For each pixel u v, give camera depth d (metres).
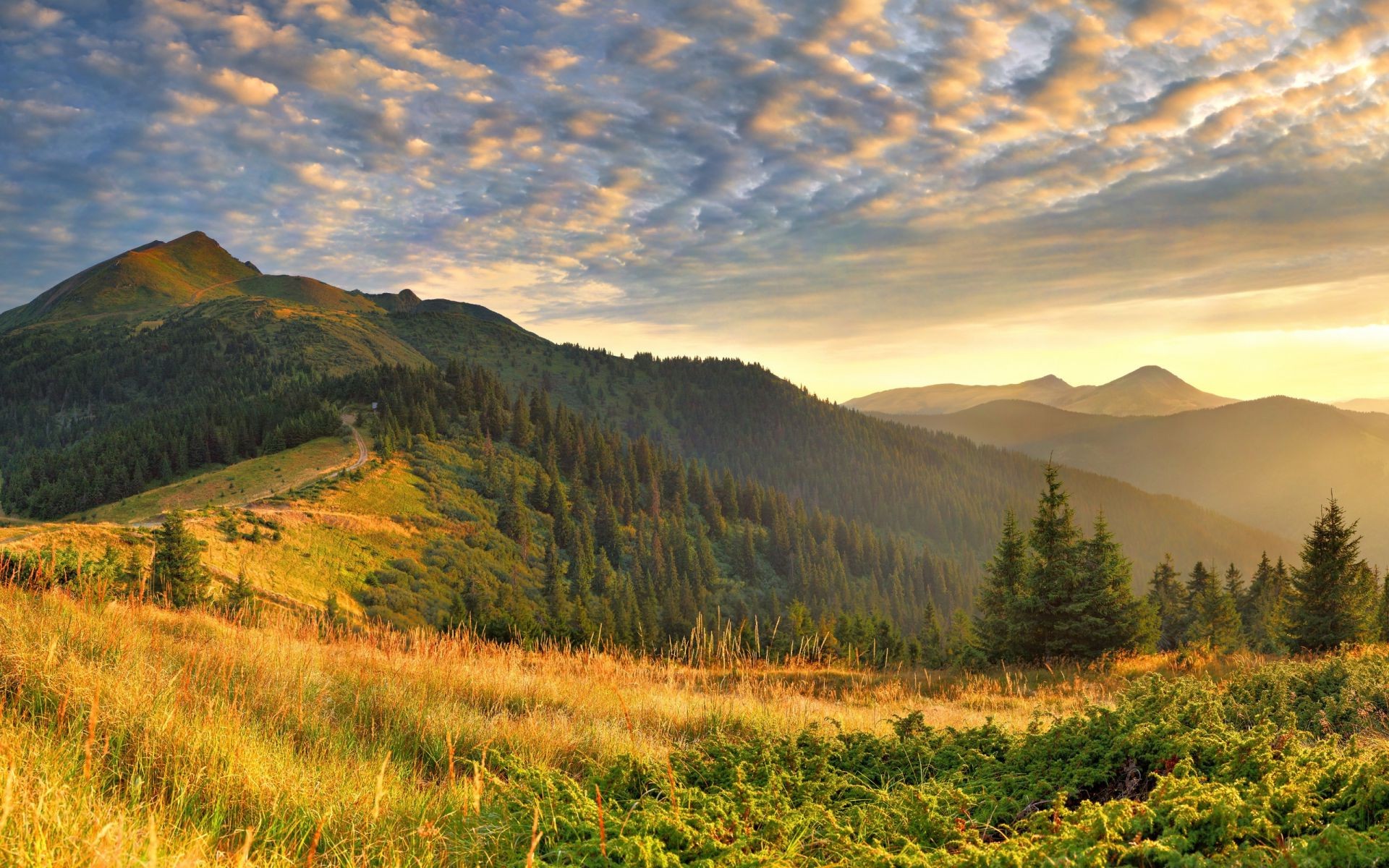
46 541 34.25
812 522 162.75
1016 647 24.91
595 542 116.62
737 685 12.49
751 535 142.12
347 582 66.69
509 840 3.86
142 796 4.08
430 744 6.47
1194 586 68.38
